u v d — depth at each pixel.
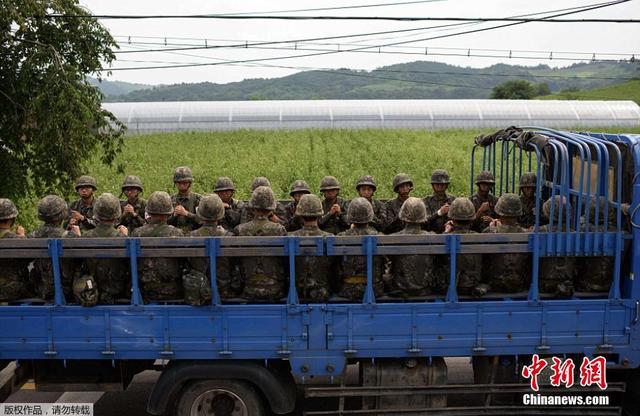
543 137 6.06
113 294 5.84
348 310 5.65
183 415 5.82
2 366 6.12
